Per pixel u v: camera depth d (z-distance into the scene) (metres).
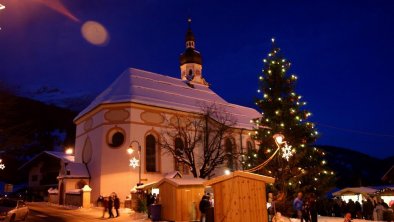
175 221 23.47
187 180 24.78
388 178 26.50
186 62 67.50
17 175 69.19
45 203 44.75
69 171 41.22
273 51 29.03
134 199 33.44
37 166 57.56
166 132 42.25
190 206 23.95
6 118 39.97
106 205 27.11
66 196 40.50
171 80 53.91
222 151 44.22
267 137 27.08
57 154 54.28
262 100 28.36
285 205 26.23
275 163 26.72
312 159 27.27
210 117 45.50
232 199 16.38
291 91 28.30
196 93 54.22
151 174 39.97
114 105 40.91
